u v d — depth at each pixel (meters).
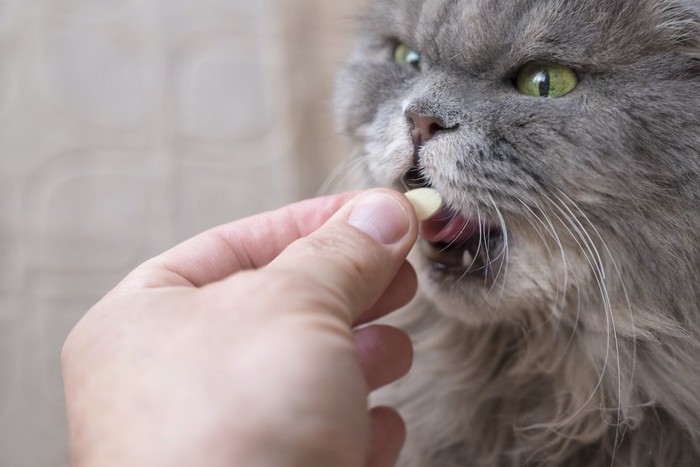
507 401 0.30
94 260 0.48
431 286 0.29
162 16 0.50
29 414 0.45
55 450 0.45
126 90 0.49
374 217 0.24
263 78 0.51
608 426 0.28
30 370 0.46
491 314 0.28
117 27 0.49
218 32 0.51
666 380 0.28
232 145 0.51
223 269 0.26
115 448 0.20
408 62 0.30
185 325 0.21
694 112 0.26
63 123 0.48
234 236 0.27
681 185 0.26
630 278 0.27
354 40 0.36
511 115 0.26
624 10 0.26
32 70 0.47
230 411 0.19
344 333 0.21
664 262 0.26
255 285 0.21
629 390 0.28
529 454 0.29
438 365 0.31
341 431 0.20
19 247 0.46
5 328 0.46
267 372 0.20
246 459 0.19
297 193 0.50
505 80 0.27
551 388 0.29
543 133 0.26
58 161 0.47
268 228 0.27
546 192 0.26
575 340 0.29
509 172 0.26
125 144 0.49
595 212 0.26
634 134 0.26
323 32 0.49
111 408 0.20
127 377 0.20
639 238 0.26
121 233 0.48
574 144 0.26
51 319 0.46
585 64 0.26
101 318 0.22
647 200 0.26
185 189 0.50
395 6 0.31
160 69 0.49
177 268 0.25
